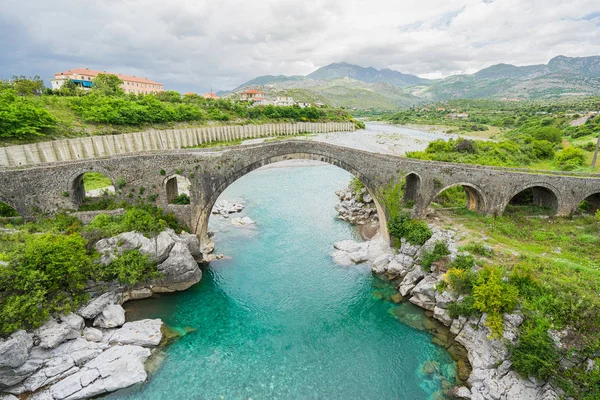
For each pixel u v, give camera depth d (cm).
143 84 13988
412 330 2577
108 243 2709
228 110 10969
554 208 3672
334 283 3222
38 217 2925
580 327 1894
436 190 3522
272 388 2077
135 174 3177
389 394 2047
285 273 3369
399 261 3309
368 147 9556
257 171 7919
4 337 1959
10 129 4053
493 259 2684
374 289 3119
